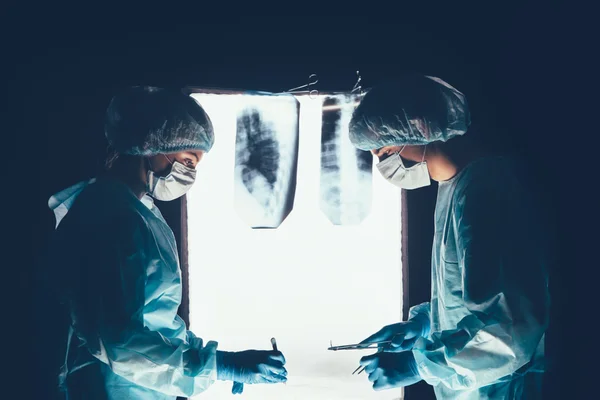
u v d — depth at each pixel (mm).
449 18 1737
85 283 1193
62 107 1745
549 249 1320
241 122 1584
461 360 1223
